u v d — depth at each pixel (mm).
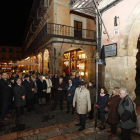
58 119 4738
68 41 10562
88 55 12281
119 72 4188
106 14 4684
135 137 3400
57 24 9766
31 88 5547
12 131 3820
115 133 3568
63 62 17344
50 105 6453
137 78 9742
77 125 4219
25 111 5582
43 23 13125
